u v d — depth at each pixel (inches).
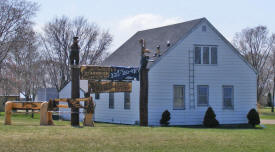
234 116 1379.2
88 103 893.8
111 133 765.3
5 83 2244.1
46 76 2377.0
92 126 886.4
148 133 789.2
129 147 650.2
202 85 1338.6
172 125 1286.9
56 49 2322.8
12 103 899.4
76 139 686.5
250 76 1411.2
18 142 639.8
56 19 2647.6
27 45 2050.9
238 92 1389.0
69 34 2340.1
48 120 895.7
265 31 2987.2
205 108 1337.4
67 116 1561.3
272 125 1409.9
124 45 1638.8
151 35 1504.7
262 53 3011.8
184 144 695.7
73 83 889.5
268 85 3710.6
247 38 3002.0
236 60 1389.0
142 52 1027.9
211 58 1354.6
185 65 1316.4
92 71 999.0
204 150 658.8
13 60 2191.2
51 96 2258.9
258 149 687.7
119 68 1033.5
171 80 1294.3
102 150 620.1
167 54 1294.3
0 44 1916.8
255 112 1346.0
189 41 1326.3
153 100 1266.0
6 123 877.8
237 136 823.1
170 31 1411.2
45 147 618.5
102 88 1036.5
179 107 1305.4
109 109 1422.2
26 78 2240.4
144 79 1021.2
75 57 888.9
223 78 1366.9
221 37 1366.9
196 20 1360.7
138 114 1268.5
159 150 642.2
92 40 2402.8
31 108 912.9
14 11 1921.8
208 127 1277.1
